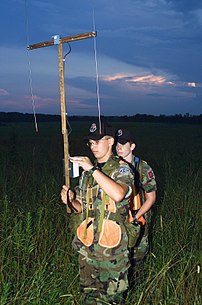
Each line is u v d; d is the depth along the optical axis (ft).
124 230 10.36
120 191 9.67
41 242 14.83
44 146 57.93
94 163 10.83
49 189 22.58
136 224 11.83
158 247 15.87
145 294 11.82
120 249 10.23
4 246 13.47
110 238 10.16
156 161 40.98
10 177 27.40
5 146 52.60
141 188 13.50
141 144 74.43
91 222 10.43
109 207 10.23
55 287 12.17
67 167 10.35
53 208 19.27
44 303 11.50
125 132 13.19
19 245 13.25
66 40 9.93
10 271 12.87
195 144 75.46
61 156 44.62
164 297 12.13
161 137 107.24
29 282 12.12
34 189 23.26
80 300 11.45
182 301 11.80
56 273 13.04
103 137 10.41
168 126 205.16
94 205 10.41
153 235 17.03
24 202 20.52
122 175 10.14
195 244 16.29
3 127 168.86
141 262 13.41
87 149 52.08
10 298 11.21
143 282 12.69
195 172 32.37
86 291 10.75
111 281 10.28
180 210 20.51
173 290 12.36
